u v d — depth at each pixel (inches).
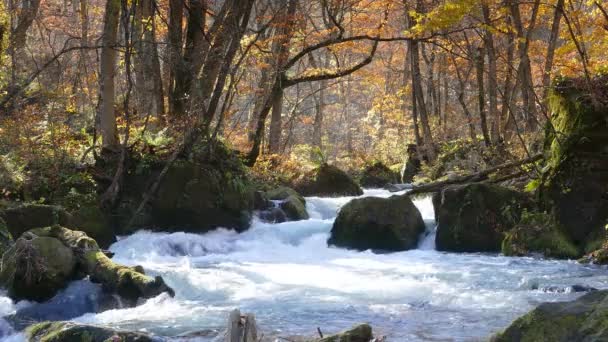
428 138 908.0
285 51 793.6
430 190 572.7
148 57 711.7
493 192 526.0
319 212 701.3
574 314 189.5
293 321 311.0
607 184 478.3
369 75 1117.7
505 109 830.5
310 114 1918.1
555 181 500.4
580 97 502.3
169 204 558.6
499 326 294.7
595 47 703.1
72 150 588.1
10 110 564.7
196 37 689.0
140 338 260.1
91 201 526.3
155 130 663.1
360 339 253.0
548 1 741.9
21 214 451.8
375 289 377.7
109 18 542.6
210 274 412.5
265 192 691.4
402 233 536.4
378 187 1045.8
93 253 375.9
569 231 485.4
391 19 1113.4
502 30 678.5
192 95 616.7
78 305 348.5
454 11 557.3
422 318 311.4
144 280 351.3
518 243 498.3
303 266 457.7
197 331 286.4
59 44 1083.3
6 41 604.1
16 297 349.7
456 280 396.2
